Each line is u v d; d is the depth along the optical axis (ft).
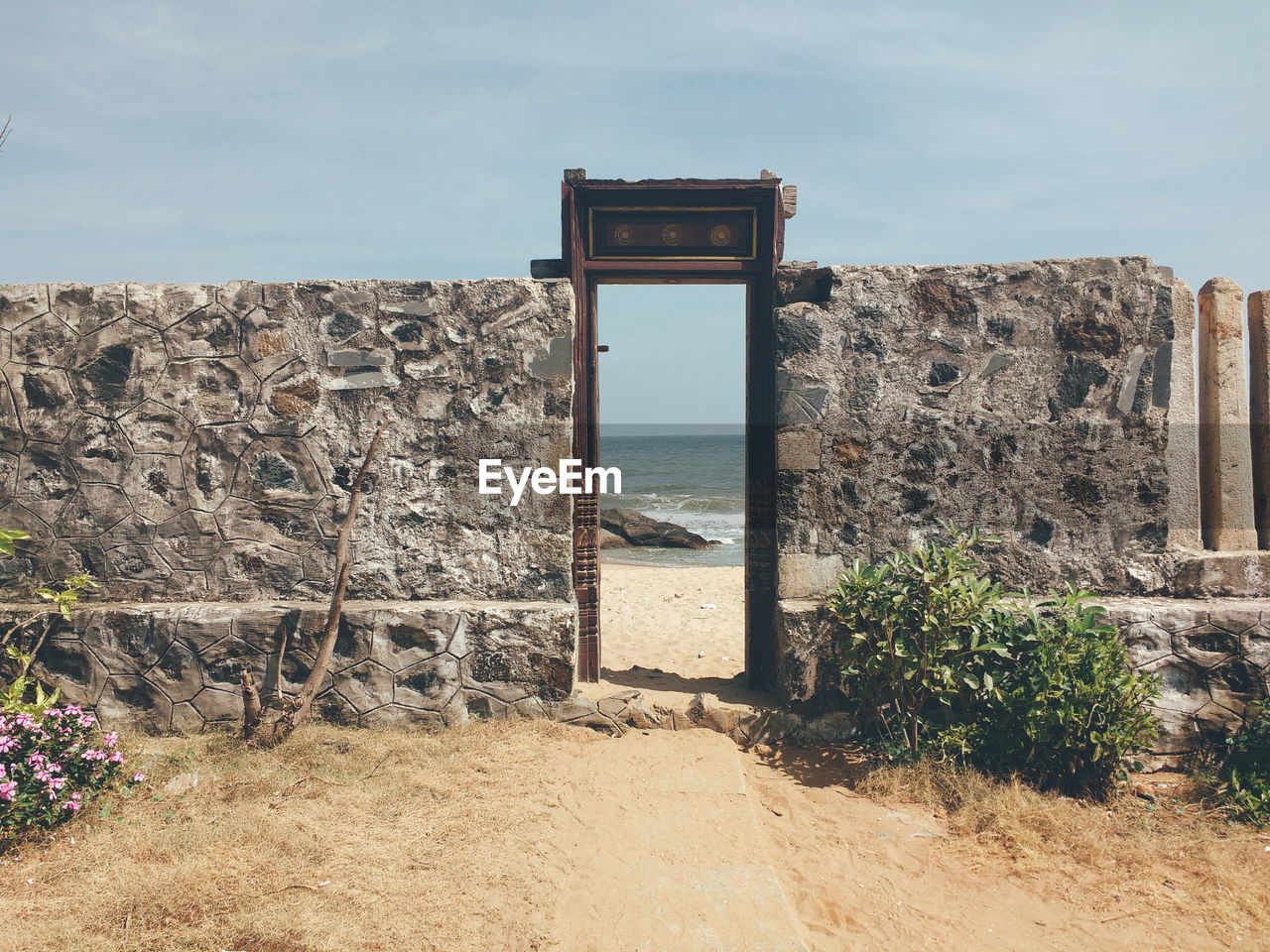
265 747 16.03
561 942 10.53
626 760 16.06
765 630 18.71
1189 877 12.84
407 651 17.42
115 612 17.39
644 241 18.78
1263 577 17.60
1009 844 13.64
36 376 18.02
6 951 10.11
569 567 18.08
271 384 18.01
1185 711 16.70
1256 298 18.78
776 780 15.92
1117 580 17.75
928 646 15.69
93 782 14.23
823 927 11.41
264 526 18.08
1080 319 17.69
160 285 18.01
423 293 17.97
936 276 17.83
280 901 11.21
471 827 13.39
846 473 17.92
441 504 18.07
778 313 17.90
